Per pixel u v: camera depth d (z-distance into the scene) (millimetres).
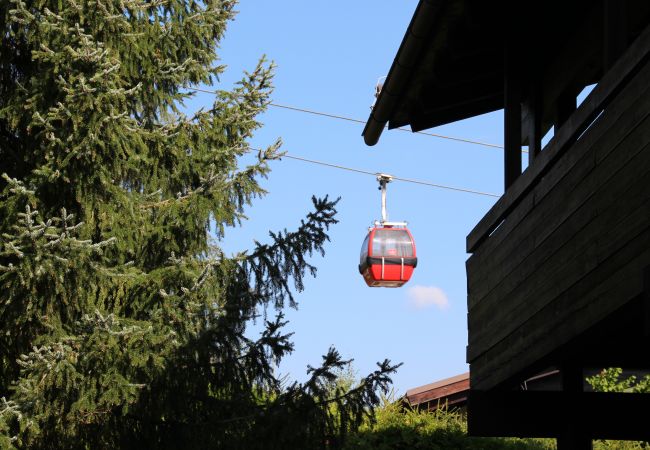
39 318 9398
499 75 9305
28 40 9773
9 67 10656
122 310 10164
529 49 8555
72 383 9062
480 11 8047
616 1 5961
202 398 9969
